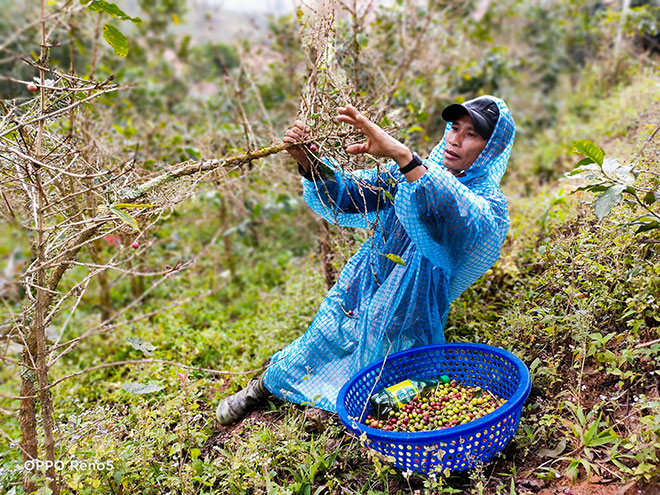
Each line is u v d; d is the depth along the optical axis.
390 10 4.99
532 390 2.54
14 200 2.42
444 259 2.38
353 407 2.40
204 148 4.12
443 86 5.54
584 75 7.47
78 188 2.64
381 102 3.65
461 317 3.13
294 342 2.84
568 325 2.57
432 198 2.14
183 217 5.46
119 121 5.65
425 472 2.06
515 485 2.11
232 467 2.27
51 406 2.07
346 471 2.35
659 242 2.36
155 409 2.94
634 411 2.20
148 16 7.71
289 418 2.63
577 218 3.36
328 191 2.60
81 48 3.22
